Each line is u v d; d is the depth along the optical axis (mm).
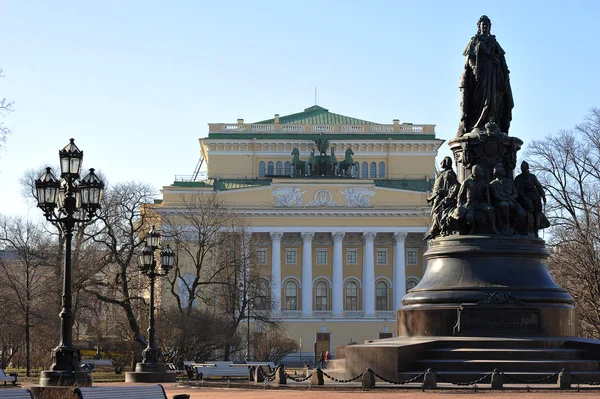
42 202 24531
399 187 119312
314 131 125500
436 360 24922
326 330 117125
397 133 125500
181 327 59562
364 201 117750
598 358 24859
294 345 90000
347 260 121188
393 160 124688
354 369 25766
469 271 27031
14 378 35750
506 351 24859
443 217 28156
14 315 58031
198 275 73875
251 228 116625
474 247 27219
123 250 59938
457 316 26297
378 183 121562
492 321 26094
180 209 109688
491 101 28781
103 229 60438
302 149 124562
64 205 24281
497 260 27094
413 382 24484
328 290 120812
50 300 58312
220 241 78500
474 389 22875
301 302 120062
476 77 28922
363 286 119125
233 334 71438
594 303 44719
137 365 38094
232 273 76750
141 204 62156
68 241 24094
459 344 25516
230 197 117000
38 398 20547
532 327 26062
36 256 59812
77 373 23125
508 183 27938
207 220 81938
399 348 24859
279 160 124250
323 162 119688
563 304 26734
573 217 53188
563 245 48125
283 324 109250
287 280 120375
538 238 27750
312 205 117500
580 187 56062
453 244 27609
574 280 46000
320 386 25422
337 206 117438
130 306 58469
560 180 56500
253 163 123875
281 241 120500
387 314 117812
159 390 16953
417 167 124562
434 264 27906
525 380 23891
